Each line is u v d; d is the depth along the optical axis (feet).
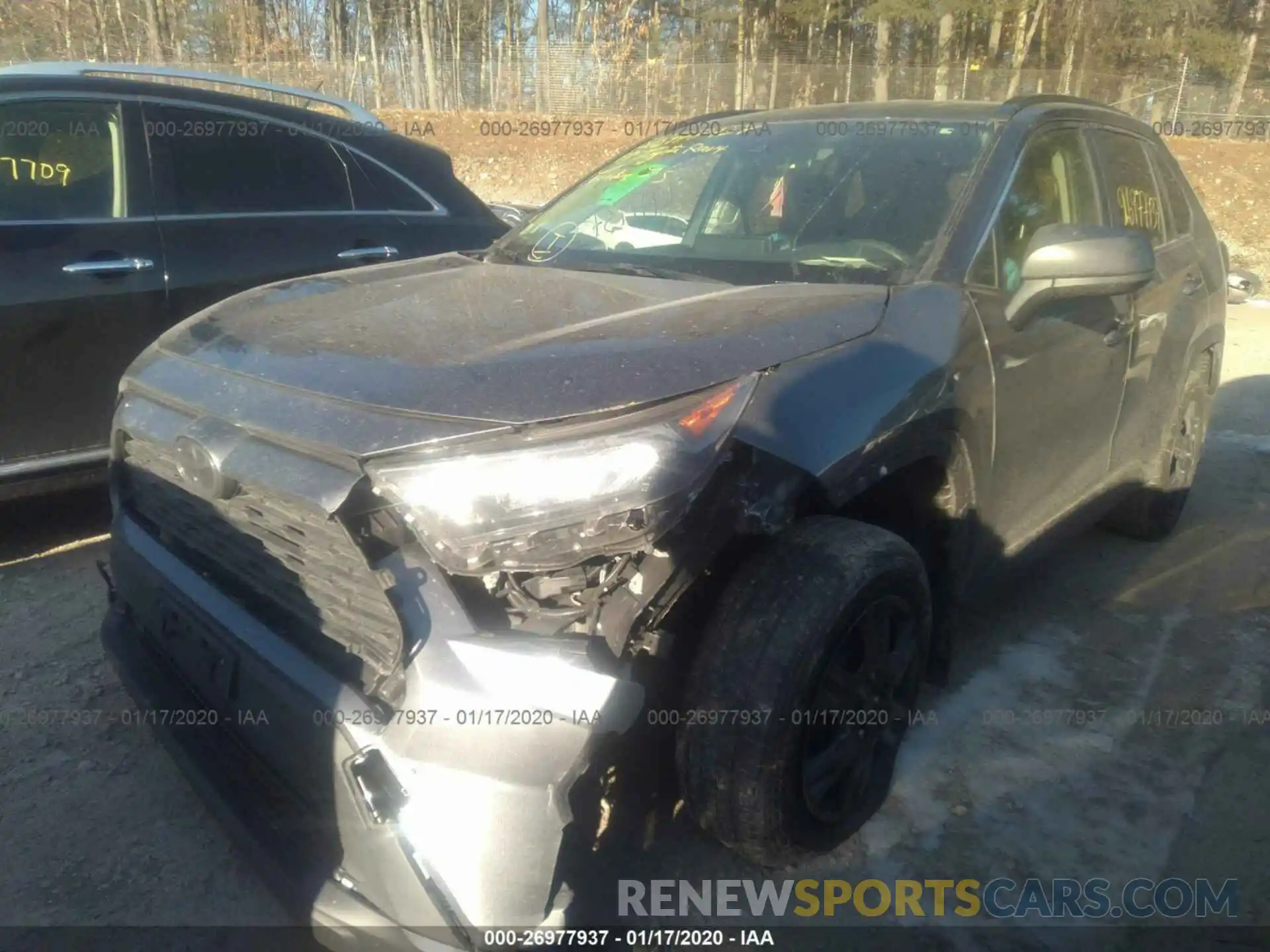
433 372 6.77
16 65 15.29
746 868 8.29
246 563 7.34
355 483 6.18
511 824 5.96
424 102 80.33
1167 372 13.25
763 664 6.97
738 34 86.74
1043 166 10.98
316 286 9.75
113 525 8.96
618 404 6.33
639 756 6.84
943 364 8.32
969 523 9.07
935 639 9.34
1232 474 18.51
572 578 6.33
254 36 79.97
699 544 6.56
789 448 6.99
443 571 6.20
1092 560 14.48
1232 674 11.50
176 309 14.21
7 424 13.04
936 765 9.77
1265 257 53.88
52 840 8.76
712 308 8.03
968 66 80.38
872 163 10.64
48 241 13.24
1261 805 9.33
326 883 6.57
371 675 6.31
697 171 11.66
